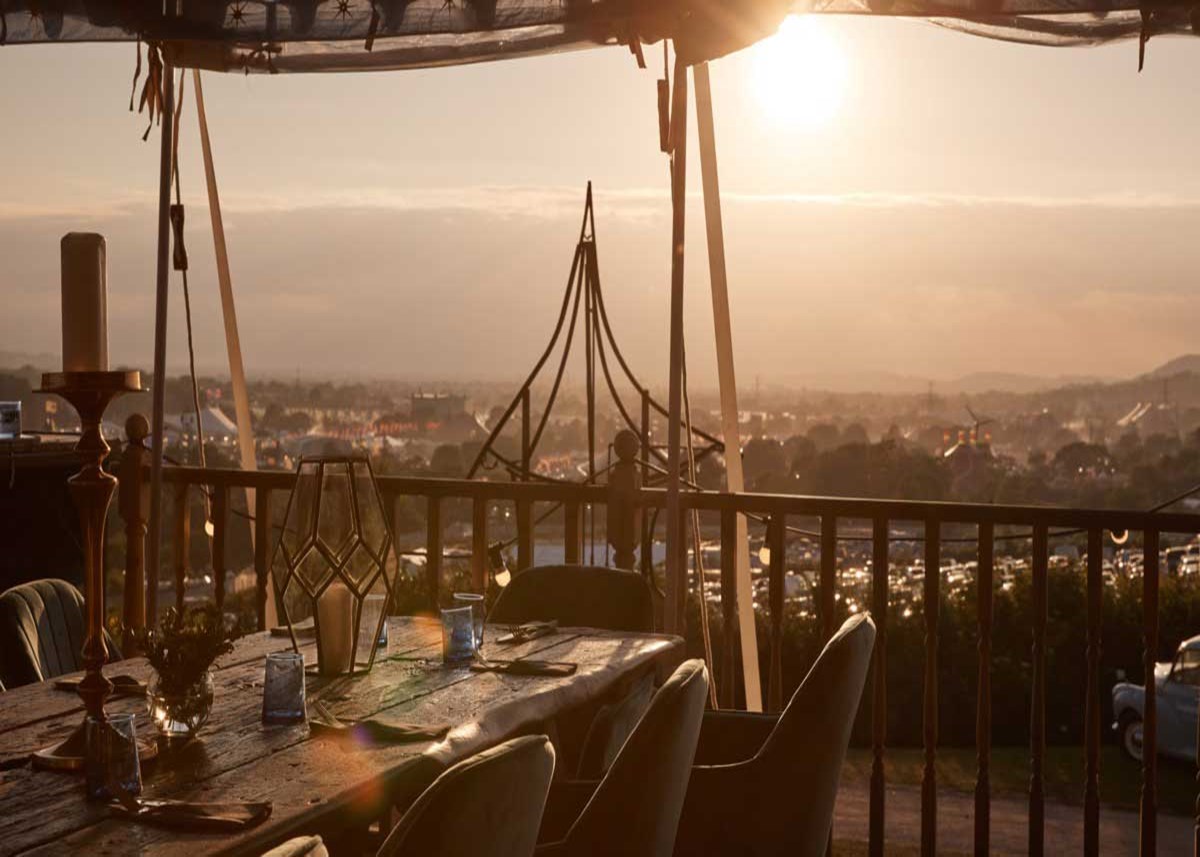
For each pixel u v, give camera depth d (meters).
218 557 4.17
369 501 2.50
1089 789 3.30
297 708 2.10
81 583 4.68
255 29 3.51
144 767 1.84
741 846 2.37
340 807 1.71
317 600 2.46
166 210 3.66
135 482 3.94
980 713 3.42
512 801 1.41
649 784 1.83
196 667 1.92
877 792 3.55
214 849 1.51
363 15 3.47
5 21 3.58
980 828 3.42
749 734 2.78
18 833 1.56
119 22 3.53
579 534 3.89
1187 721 9.95
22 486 4.45
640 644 2.86
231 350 4.31
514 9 3.39
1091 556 3.29
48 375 1.90
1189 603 11.66
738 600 3.70
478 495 3.98
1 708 2.21
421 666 2.57
